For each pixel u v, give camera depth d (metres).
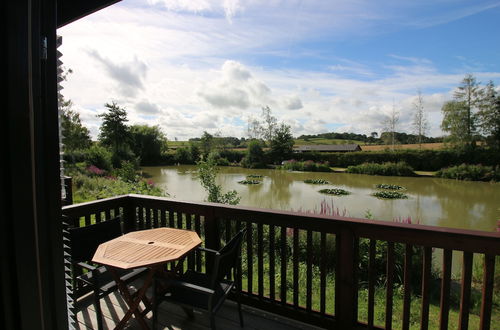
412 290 3.56
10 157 0.62
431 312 2.93
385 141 28.56
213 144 34.72
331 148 35.91
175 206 2.64
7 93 0.61
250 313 2.26
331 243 4.32
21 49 0.63
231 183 17.19
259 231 2.23
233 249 1.82
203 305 1.76
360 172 22.19
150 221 2.87
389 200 11.88
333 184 16.86
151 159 34.34
